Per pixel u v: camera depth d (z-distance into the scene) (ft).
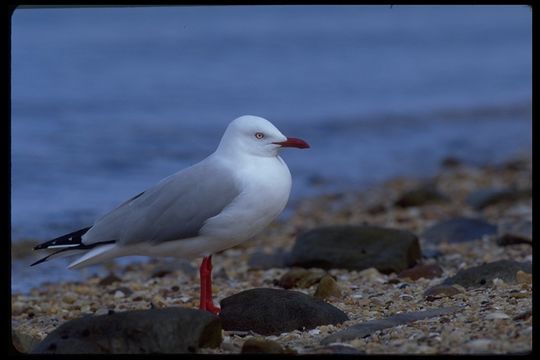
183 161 72.79
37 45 121.90
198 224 27.81
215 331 24.38
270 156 28.58
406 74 122.21
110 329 23.70
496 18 179.32
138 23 145.28
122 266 45.50
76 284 40.81
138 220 27.96
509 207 52.01
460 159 76.13
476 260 38.73
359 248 38.27
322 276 35.32
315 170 73.56
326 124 92.32
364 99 105.19
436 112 99.45
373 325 25.67
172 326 23.59
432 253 40.47
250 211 27.94
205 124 87.15
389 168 73.56
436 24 170.50
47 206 57.41
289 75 116.37
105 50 122.83
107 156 72.59
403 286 33.83
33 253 47.93
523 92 111.55
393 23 167.53
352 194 63.98
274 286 36.11
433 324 25.39
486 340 22.93
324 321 27.17
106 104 93.09
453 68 128.47
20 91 96.27
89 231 28.30
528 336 23.00
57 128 82.07
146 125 85.71
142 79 107.34
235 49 132.16
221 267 42.09
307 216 56.59
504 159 74.95
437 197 56.24
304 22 160.86
